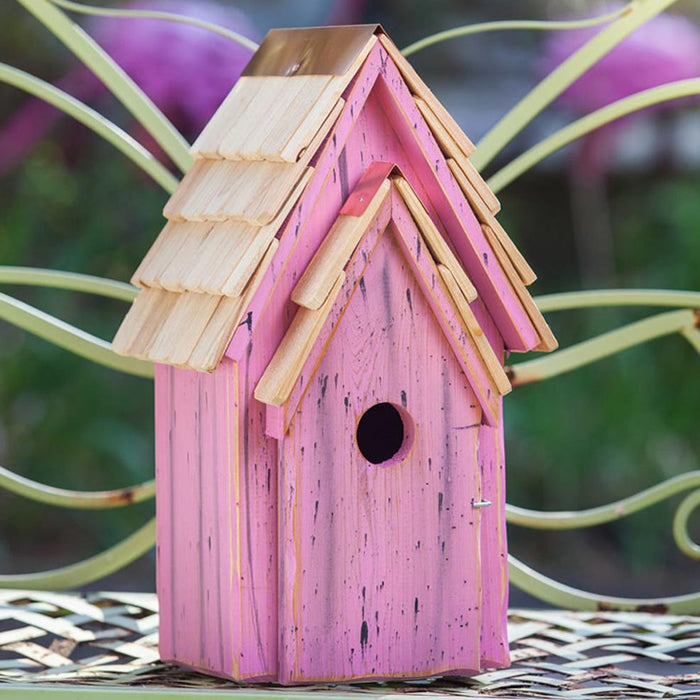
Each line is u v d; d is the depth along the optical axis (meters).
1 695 1.59
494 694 1.62
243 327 1.56
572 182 3.39
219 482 1.59
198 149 1.66
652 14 1.85
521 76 3.27
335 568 1.59
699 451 3.30
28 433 3.28
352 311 1.58
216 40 2.99
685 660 1.74
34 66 3.33
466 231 1.61
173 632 1.66
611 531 3.38
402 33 3.29
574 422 3.30
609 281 3.37
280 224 1.57
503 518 1.66
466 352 1.61
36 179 3.31
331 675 1.59
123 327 1.66
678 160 3.30
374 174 1.59
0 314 1.85
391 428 1.70
